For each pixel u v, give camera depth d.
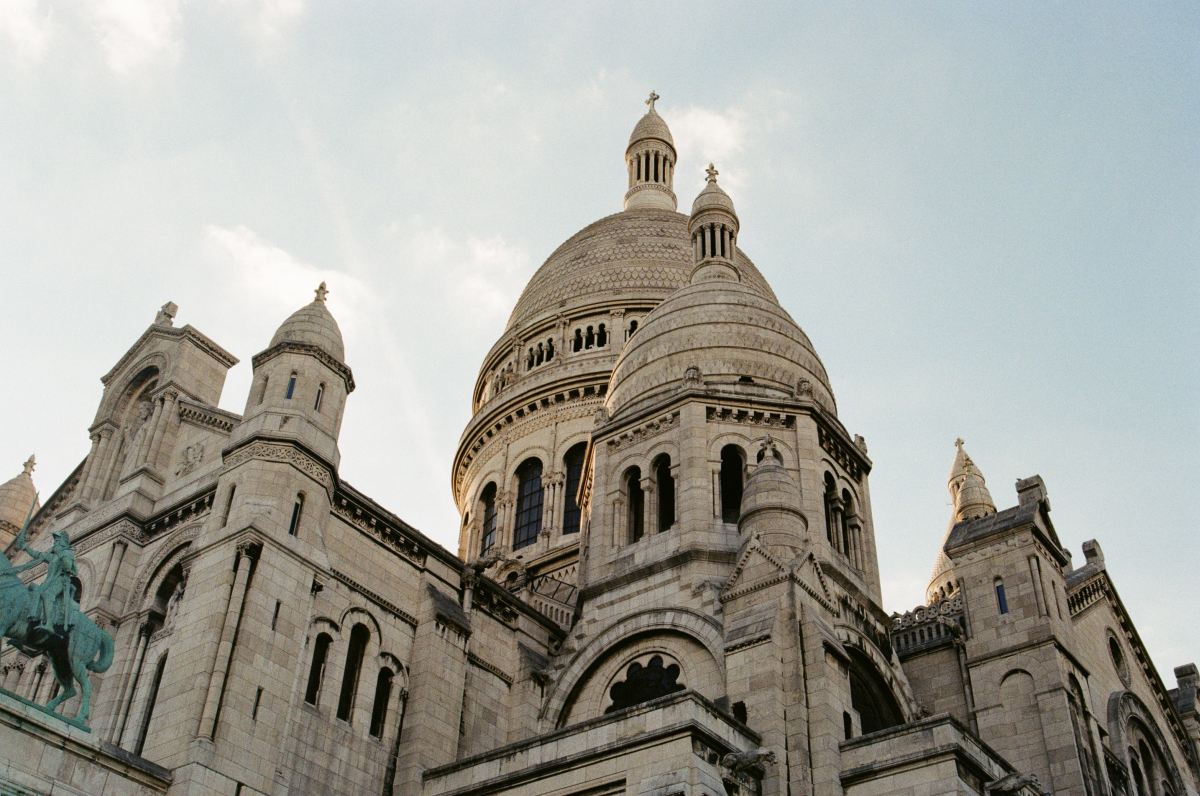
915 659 52.09
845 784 38.75
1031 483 53.44
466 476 83.06
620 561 51.75
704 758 35.91
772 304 61.53
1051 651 48.16
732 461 54.28
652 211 95.81
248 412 45.22
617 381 60.72
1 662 46.78
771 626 42.38
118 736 40.78
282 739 38.84
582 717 47.88
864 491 56.81
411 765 42.31
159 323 55.03
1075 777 44.97
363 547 45.59
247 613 39.47
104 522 47.44
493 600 50.06
